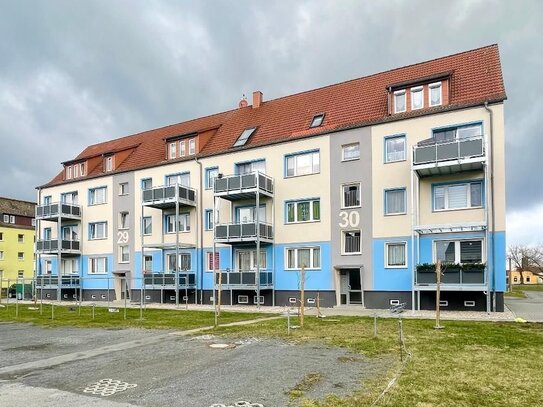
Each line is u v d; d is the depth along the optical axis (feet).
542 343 35.47
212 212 91.40
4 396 23.54
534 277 304.09
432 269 63.46
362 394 22.04
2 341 43.86
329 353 32.65
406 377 24.90
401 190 71.05
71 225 116.67
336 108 84.69
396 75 84.33
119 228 106.42
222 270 84.74
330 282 76.18
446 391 22.30
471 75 72.23
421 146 64.08
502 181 62.54
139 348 37.47
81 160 116.67
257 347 36.04
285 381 24.94
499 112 63.67
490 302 61.62
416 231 67.67
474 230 64.34
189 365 29.94
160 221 98.89
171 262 97.04
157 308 79.36
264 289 80.89
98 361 32.42
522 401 20.84
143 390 24.00
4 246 181.57
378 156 73.05
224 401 21.57
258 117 96.78
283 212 82.02
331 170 77.61
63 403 22.00
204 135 97.04
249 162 87.25
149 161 104.27
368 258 72.59
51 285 111.55
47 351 37.42
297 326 47.83
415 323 48.75
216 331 46.29
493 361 28.94
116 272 105.09
